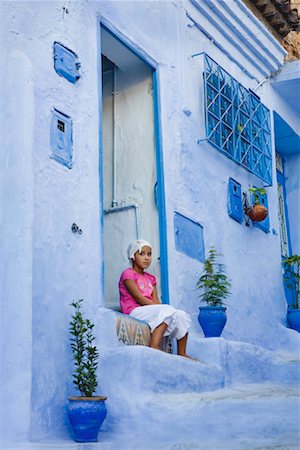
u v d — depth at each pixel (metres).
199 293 6.96
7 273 4.46
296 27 9.77
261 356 6.96
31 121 4.79
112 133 7.04
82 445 4.36
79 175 5.41
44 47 5.29
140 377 4.97
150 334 5.81
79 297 5.18
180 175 7.00
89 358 4.79
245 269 8.12
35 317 4.68
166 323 5.79
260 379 6.84
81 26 5.78
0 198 4.58
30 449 4.18
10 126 4.71
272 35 9.09
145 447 4.51
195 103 7.52
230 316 7.57
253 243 8.46
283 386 6.50
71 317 5.03
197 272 7.00
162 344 5.99
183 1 7.58
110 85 7.16
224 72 8.09
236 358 6.47
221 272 7.46
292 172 10.98
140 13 6.78
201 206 7.32
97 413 4.50
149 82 6.98
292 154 10.98
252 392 5.75
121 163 6.93
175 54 7.30
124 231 6.75
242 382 6.48
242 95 8.47
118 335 5.34
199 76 7.70
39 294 4.76
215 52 8.20
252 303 8.16
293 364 7.04
